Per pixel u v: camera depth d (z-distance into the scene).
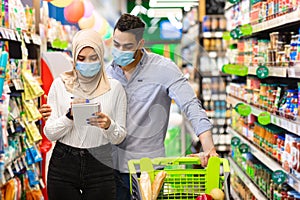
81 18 7.71
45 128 3.43
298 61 4.54
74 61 3.32
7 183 4.69
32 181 5.52
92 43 3.28
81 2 7.11
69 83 3.43
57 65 6.29
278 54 5.32
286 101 5.14
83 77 3.37
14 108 5.14
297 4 4.62
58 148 3.47
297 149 4.62
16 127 5.14
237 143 6.44
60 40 7.12
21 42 5.54
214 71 3.39
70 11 7.05
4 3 4.94
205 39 9.70
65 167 3.45
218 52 9.67
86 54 3.28
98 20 8.12
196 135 3.38
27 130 5.46
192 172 3.31
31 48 6.28
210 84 3.43
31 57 6.28
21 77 5.48
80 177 3.44
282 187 5.13
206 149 3.36
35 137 5.53
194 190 3.32
